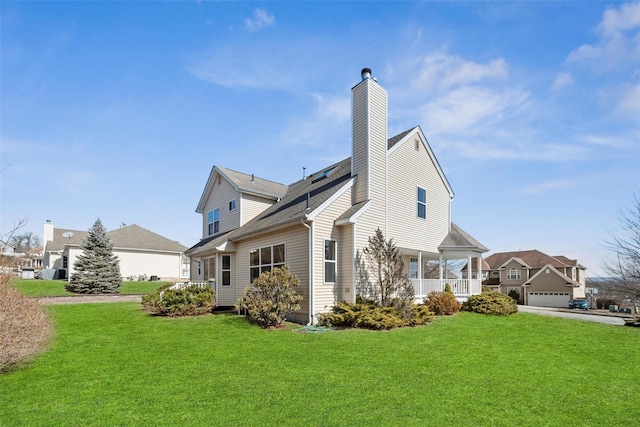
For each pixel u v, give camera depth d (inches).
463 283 698.8
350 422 188.4
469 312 613.9
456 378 261.0
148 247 1477.6
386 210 569.0
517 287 1802.4
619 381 264.7
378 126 570.9
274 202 818.8
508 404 215.0
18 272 385.4
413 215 642.8
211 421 189.5
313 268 481.4
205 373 269.4
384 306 489.1
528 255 1899.6
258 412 200.5
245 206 766.5
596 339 414.9
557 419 195.8
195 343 364.2
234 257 688.4
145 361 300.4
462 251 700.0
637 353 352.8
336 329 439.2
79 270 1005.2
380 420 190.9
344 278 511.2
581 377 271.7
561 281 1621.6
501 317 565.6
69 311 565.9
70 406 209.9
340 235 524.4
